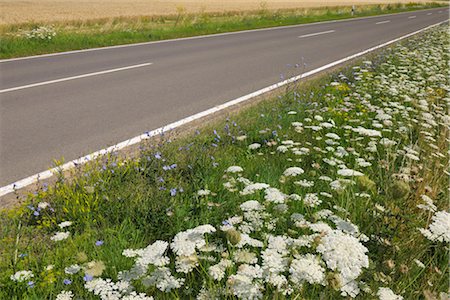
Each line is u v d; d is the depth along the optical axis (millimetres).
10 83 7613
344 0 65250
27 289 2189
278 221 2492
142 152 4059
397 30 20641
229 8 36188
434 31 17406
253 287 1647
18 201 3252
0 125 5340
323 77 8203
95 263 1959
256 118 5332
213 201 3156
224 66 9852
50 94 6898
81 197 3131
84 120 5613
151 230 2867
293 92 6570
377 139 4242
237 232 1697
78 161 4109
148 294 2047
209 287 1881
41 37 12414
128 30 16219
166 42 14242
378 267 1962
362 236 2066
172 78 8383
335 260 1486
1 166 4133
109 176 3564
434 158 3533
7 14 24953
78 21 19141
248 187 2295
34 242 2781
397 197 1878
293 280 1599
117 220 2951
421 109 5027
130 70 9094
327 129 4633
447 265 2328
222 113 6020
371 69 8539
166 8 34594
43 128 5262
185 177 3729
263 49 12953
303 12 31469
